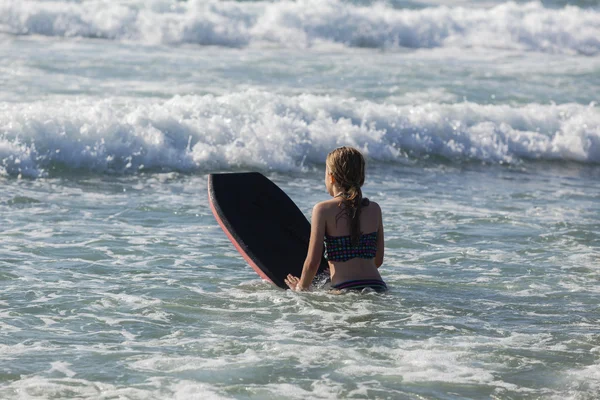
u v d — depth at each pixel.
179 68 67.69
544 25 94.12
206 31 82.50
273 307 20.83
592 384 15.85
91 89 56.62
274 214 24.17
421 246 28.62
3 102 48.06
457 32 91.62
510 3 103.06
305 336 18.52
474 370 16.50
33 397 14.56
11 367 16.05
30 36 78.25
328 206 21.42
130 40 80.75
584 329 19.61
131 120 44.94
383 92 63.25
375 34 87.81
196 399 14.67
